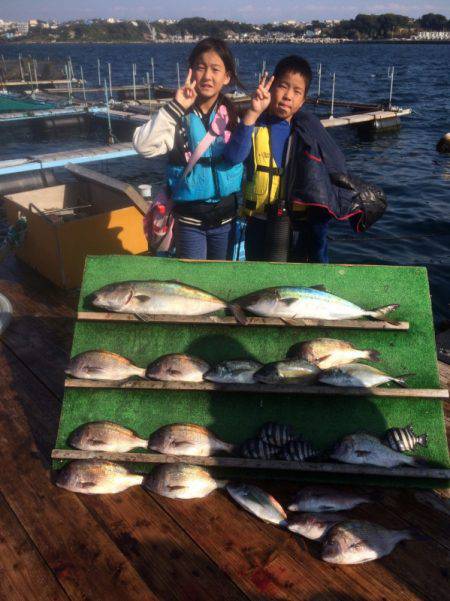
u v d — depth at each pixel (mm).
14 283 5773
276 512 2711
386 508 2834
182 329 3385
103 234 5668
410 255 11164
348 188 3736
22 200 6527
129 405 3197
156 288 3342
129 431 3100
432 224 13031
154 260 3627
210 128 3408
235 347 3338
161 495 2891
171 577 2439
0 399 3742
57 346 4469
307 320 3312
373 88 52188
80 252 5555
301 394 3189
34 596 2365
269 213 3867
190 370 3184
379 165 20125
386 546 2520
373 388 3127
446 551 2570
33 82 41500
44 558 2541
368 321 3330
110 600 2338
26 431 3414
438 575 2443
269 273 3580
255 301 3326
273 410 3180
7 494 2918
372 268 3557
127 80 67312
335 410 3168
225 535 2660
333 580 2420
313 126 3662
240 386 3139
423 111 34656
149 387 3174
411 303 3449
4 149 24844
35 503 2857
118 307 3314
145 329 3389
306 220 3971
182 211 3771
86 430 3059
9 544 2613
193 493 2852
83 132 28672
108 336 3371
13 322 4891
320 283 3537
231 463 2982
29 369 4121
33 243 5859
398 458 2959
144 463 3061
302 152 3656
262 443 3018
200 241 3879
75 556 2549
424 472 2912
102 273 3580
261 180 3779
